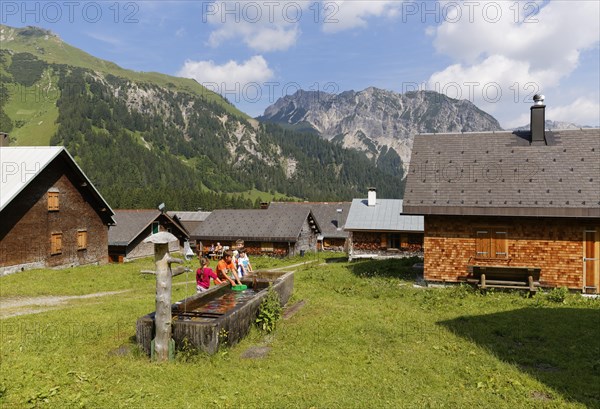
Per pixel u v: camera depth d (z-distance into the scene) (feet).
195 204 458.91
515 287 54.54
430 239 62.85
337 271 76.89
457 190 62.54
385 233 139.23
